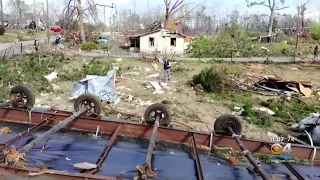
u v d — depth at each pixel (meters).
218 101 16.27
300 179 6.14
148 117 8.63
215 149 7.70
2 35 46.66
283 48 35.03
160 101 15.54
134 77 20.94
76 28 50.69
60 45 35.34
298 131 12.15
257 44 37.19
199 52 33.19
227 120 8.30
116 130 7.94
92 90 14.98
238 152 7.62
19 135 7.12
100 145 7.42
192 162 6.89
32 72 19.02
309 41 45.22
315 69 26.30
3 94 13.88
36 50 28.39
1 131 7.79
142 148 7.46
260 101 16.41
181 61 28.48
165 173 6.28
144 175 4.69
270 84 19.66
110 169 6.09
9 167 4.63
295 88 19.00
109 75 15.86
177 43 36.62
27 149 5.18
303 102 16.41
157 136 8.09
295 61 29.06
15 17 72.81
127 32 49.09
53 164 6.11
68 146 7.20
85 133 8.20
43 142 7.17
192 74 22.88
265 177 5.11
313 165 7.06
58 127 6.69
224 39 36.09
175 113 13.69
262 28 59.91
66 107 13.50
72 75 19.41
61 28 59.88
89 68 21.66
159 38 36.44
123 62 26.61
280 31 52.28
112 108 13.66
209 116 13.75
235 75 21.42
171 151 7.45
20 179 4.61
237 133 8.23
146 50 36.59
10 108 8.71
